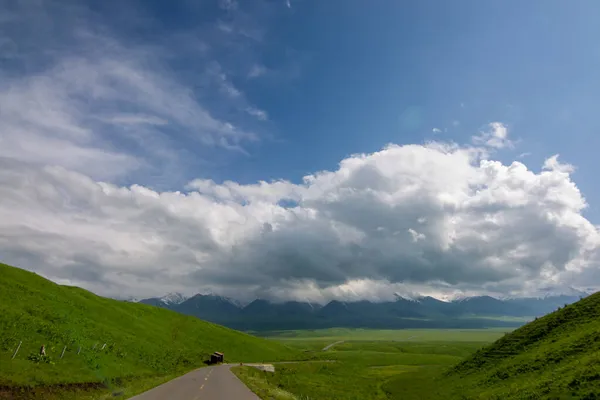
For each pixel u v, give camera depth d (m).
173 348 112.25
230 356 143.12
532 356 57.69
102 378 45.69
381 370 139.00
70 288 119.75
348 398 73.19
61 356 47.88
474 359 77.62
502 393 44.81
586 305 68.56
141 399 32.19
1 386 29.50
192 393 38.28
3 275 85.00
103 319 97.56
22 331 50.03
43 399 30.59
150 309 163.38
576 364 41.31
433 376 87.31
